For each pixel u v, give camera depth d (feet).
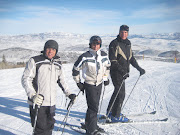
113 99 12.41
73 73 10.53
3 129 12.08
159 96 20.80
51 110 8.39
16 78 33.42
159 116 14.24
